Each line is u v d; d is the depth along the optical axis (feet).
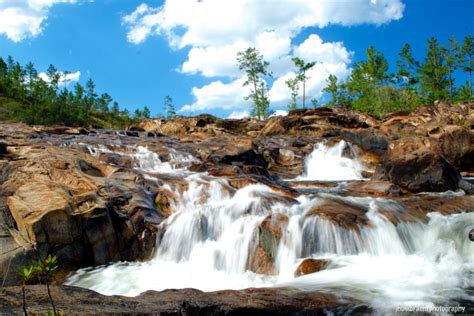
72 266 33.71
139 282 31.35
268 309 22.25
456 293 25.26
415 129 101.40
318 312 22.74
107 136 81.71
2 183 42.98
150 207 40.06
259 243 33.78
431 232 35.91
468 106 127.44
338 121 122.72
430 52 201.05
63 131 84.33
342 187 56.24
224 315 21.43
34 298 20.51
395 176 54.24
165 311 20.01
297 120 118.32
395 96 184.34
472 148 76.07
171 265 35.35
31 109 206.28
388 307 23.18
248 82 203.21
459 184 54.03
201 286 30.50
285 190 45.57
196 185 45.27
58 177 41.88
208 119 143.02
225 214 38.40
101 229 35.42
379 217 37.29
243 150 69.10
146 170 54.44
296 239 34.09
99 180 42.16
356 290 25.82
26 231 32.83
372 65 198.90
